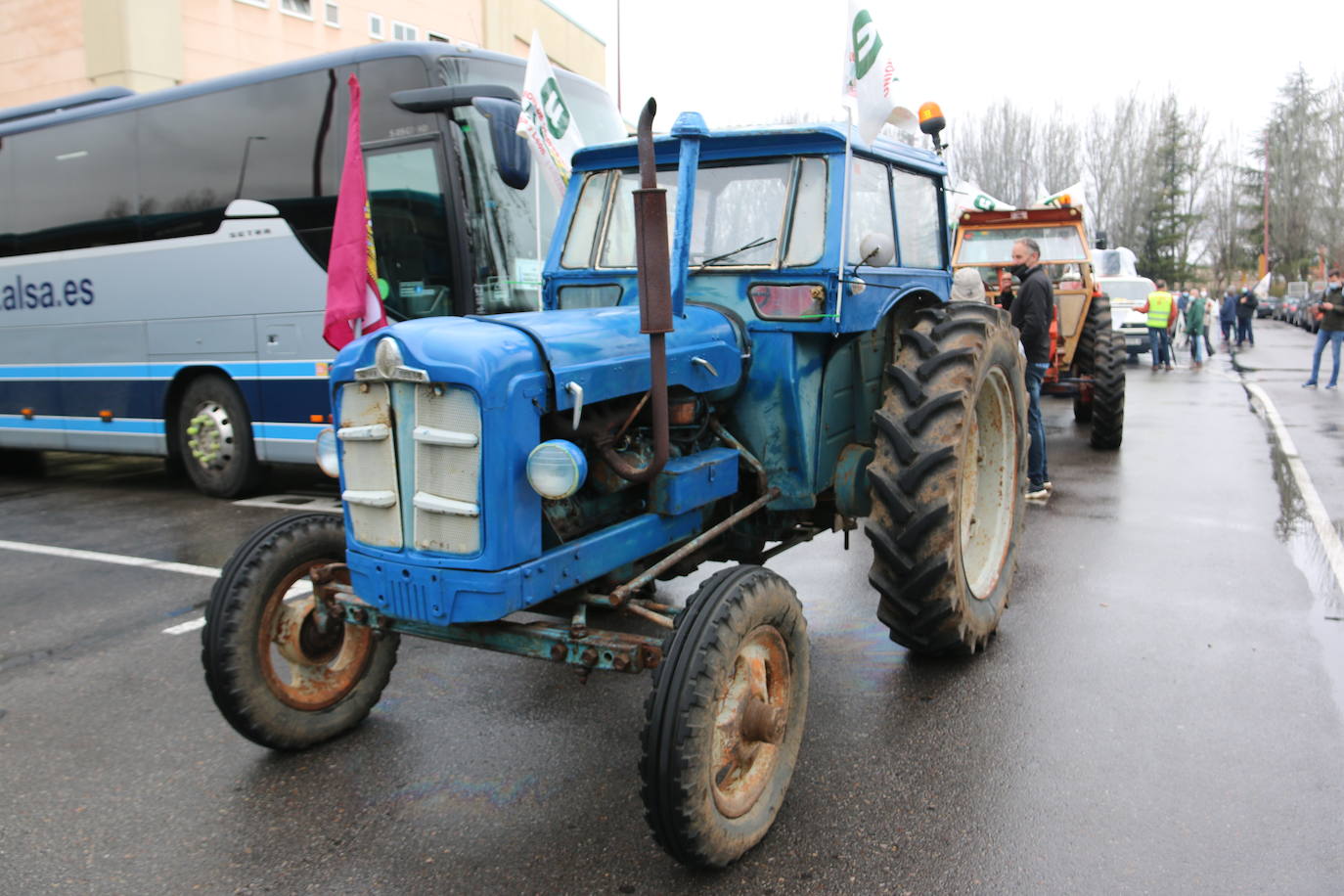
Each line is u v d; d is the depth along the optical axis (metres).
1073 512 6.88
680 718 2.52
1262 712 3.68
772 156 3.76
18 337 9.32
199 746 3.62
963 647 4.00
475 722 3.78
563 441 2.68
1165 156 48.28
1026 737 3.53
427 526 2.79
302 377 7.71
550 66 5.72
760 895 2.66
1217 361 20.27
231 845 2.96
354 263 4.31
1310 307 33.25
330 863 2.86
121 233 8.51
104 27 14.62
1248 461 8.69
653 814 2.56
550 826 3.03
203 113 8.04
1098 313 9.23
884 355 4.30
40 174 8.96
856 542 6.44
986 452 4.53
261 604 3.35
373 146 7.20
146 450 8.73
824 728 3.63
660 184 4.01
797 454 3.64
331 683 3.59
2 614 5.18
